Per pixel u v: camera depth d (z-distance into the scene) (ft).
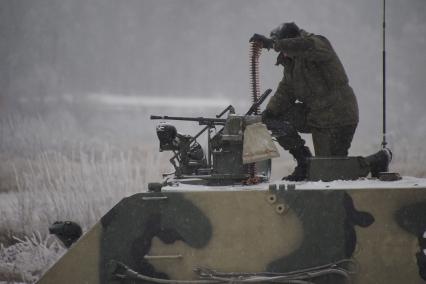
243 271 65.46
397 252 64.75
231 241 65.51
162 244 65.92
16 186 176.04
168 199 65.87
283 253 65.26
